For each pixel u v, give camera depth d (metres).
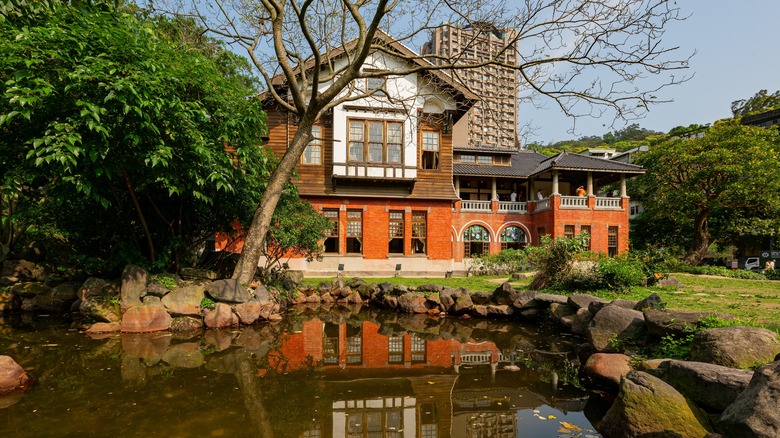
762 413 2.55
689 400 3.51
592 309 7.81
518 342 7.71
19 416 3.93
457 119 22.30
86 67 6.43
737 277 18.06
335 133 19.64
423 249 21.80
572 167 24.83
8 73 6.82
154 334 7.98
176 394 4.64
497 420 4.10
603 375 5.02
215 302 8.95
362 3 10.92
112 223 10.13
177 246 9.77
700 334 4.37
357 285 13.66
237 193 10.09
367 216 20.36
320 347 7.26
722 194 22.56
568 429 3.89
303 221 12.02
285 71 10.18
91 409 4.14
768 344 3.94
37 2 7.81
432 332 8.71
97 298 8.45
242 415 4.08
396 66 20.08
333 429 3.83
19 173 6.84
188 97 8.42
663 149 25.25
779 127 36.06
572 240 11.46
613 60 8.81
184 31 11.89
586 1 8.60
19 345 6.95
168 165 7.71
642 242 30.81
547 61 9.38
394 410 4.34
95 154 6.64
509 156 28.58
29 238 12.97
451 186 21.11
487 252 25.89
